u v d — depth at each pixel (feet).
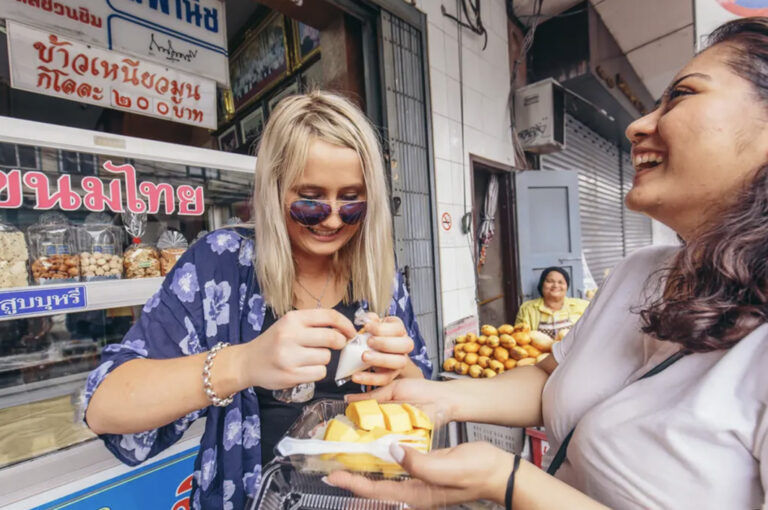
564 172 11.89
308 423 2.13
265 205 2.52
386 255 2.91
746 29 1.70
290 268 2.62
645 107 15.80
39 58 4.54
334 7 6.62
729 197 1.66
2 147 3.52
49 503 3.12
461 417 2.64
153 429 2.05
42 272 3.75
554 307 9.24
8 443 3.36
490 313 11.49
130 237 4.48
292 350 1.77
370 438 1.87
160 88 5.50
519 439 6.49
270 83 8.87
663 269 2.07
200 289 2.50
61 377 4.09
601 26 11.67
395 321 2.51
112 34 5.03
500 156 10.91
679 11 10.85
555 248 11.87
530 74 12.50
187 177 4.78
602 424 1.88
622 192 18.67
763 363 1.50
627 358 2.18
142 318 2.36
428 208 8.14
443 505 1.69
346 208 2.49
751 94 1.58
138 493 3.64
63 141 3.65
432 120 8.21
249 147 9.71
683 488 1.59
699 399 1.56
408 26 7.70
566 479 2.21
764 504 1.37
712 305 1.57
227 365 1.90
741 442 1.50
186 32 5.70
